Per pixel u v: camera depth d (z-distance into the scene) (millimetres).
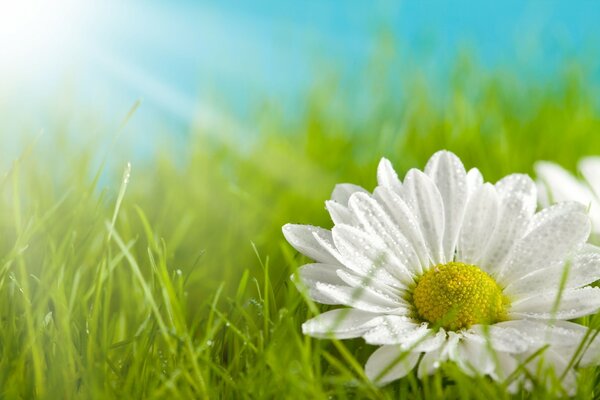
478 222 266
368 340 235
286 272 284
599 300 245
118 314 291
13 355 256
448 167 273
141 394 252
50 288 260
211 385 255
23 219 302
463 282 252
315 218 368
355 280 245
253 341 270
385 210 263
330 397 245
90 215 320
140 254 319
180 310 258
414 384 244
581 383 242
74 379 248
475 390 240
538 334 242
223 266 338
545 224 263
